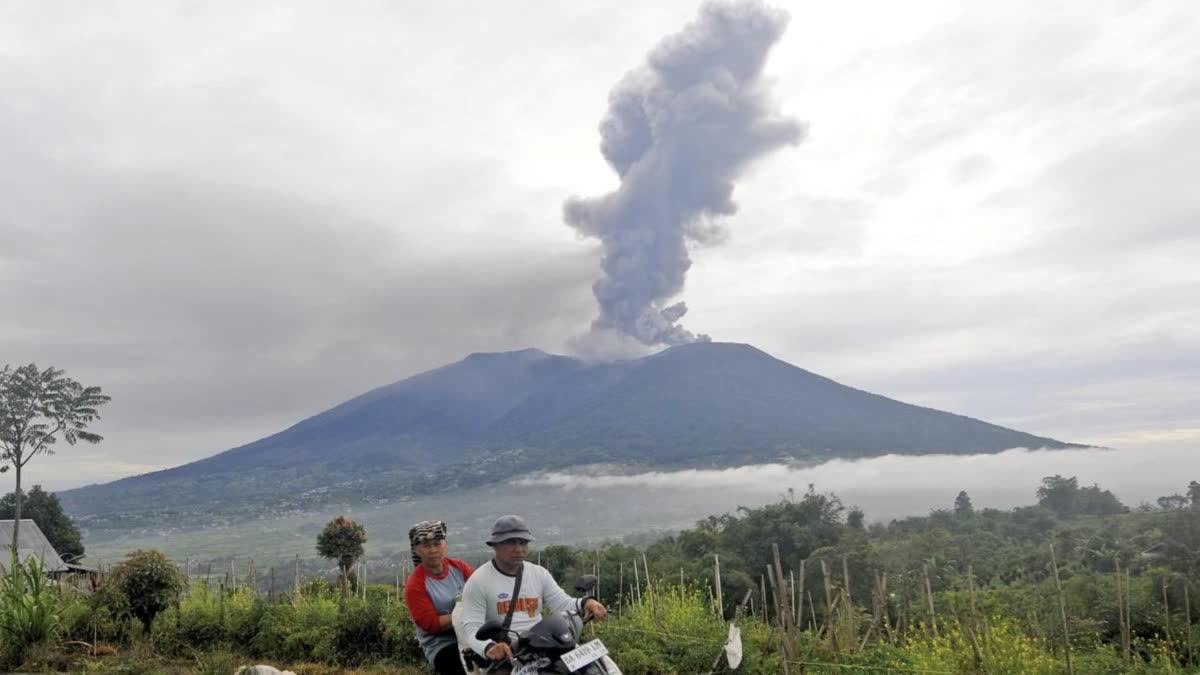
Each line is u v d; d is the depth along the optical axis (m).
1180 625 16.59
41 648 13.67
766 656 11.57
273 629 14.55
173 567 15.73
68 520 79.25
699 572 32.59
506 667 6.28
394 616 14.00
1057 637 14.09
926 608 17.20
